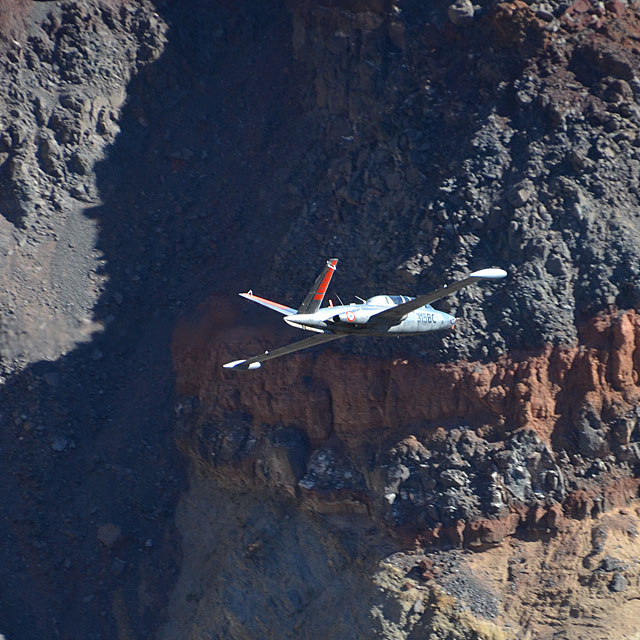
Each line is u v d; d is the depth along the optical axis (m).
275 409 193.25
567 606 168.50
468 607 169.75
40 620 185.88
